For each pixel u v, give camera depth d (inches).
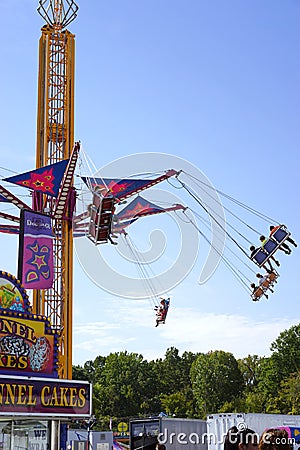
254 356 4685.0
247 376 4613.7
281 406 3321.9
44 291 1362.0
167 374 4867.1
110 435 1764.3
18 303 877.2
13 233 1445.6
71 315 1357.0
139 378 4766.2
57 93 1513.3
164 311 1245.7
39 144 1483.8
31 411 803.4
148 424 1231.5
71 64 1534.2
